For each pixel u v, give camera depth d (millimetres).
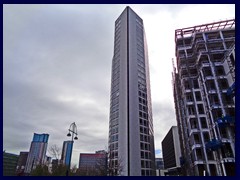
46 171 30094
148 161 55156
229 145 33969
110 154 51719
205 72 43219
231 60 37781
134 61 67500
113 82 69938
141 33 77938
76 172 35188
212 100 39312
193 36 51188
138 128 57125
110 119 64625
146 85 69000
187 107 46031
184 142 57594
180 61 52438
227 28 48781
